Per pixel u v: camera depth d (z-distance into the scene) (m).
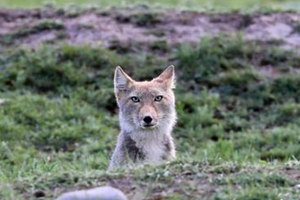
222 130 15.62
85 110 15.86
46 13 19.09
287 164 9.88
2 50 17.72
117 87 11.40
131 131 11.13
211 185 9.08
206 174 9.36
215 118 16.09
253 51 17.72
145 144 11.09
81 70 17.00
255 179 9.17
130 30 18.34
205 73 17.11
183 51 17.39
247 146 14.92
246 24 18.70
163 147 11.18
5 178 10.31
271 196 8.72
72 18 18.84
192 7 19.83
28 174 10.79
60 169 11.59
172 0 25.84
